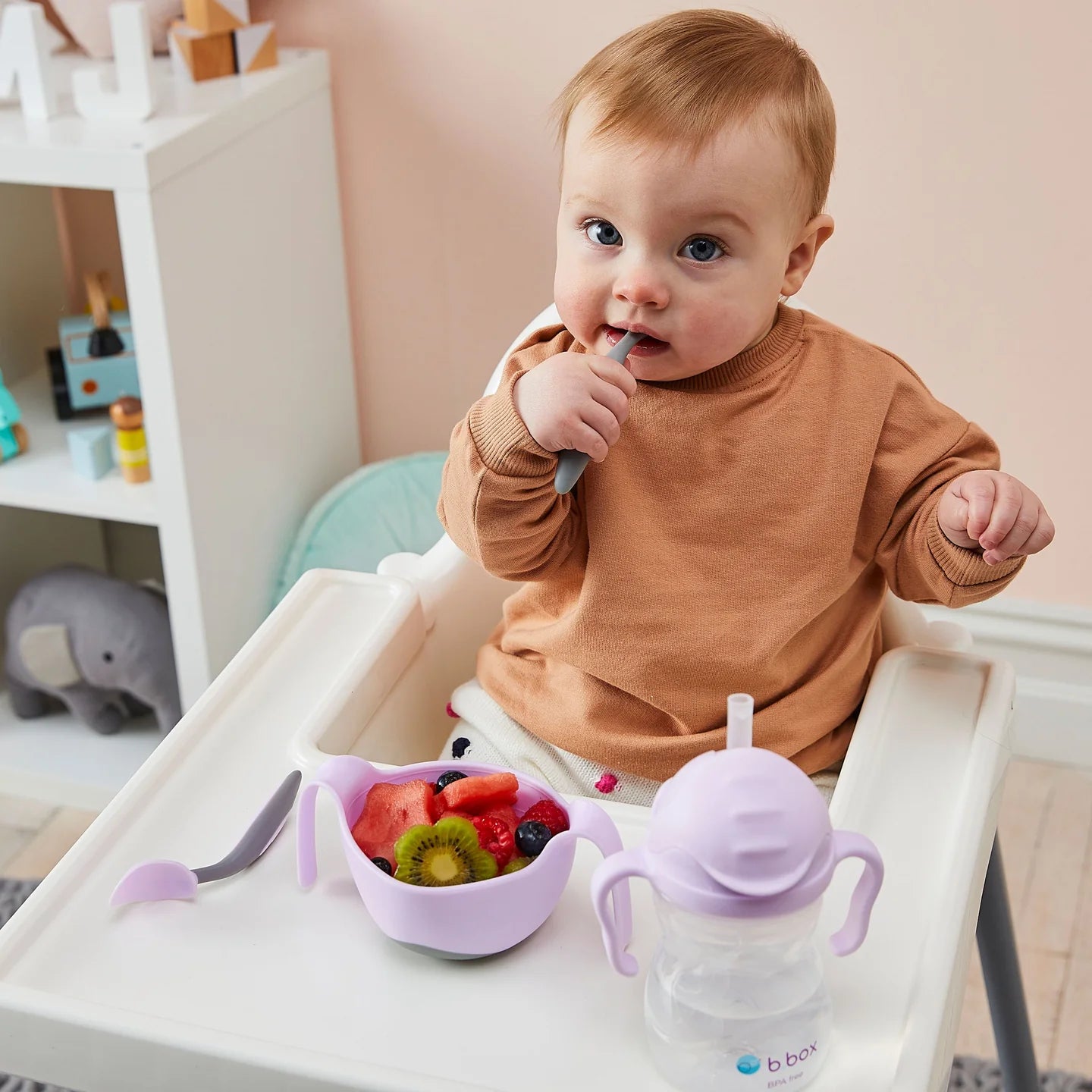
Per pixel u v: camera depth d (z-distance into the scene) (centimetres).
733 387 82
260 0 150
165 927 63
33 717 158
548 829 63
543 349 86
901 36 132
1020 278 139
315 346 155
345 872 67
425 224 156
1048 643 152
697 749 82
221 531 140
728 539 82
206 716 76
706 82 73
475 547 77
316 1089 55
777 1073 53
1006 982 98
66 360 147
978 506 75
